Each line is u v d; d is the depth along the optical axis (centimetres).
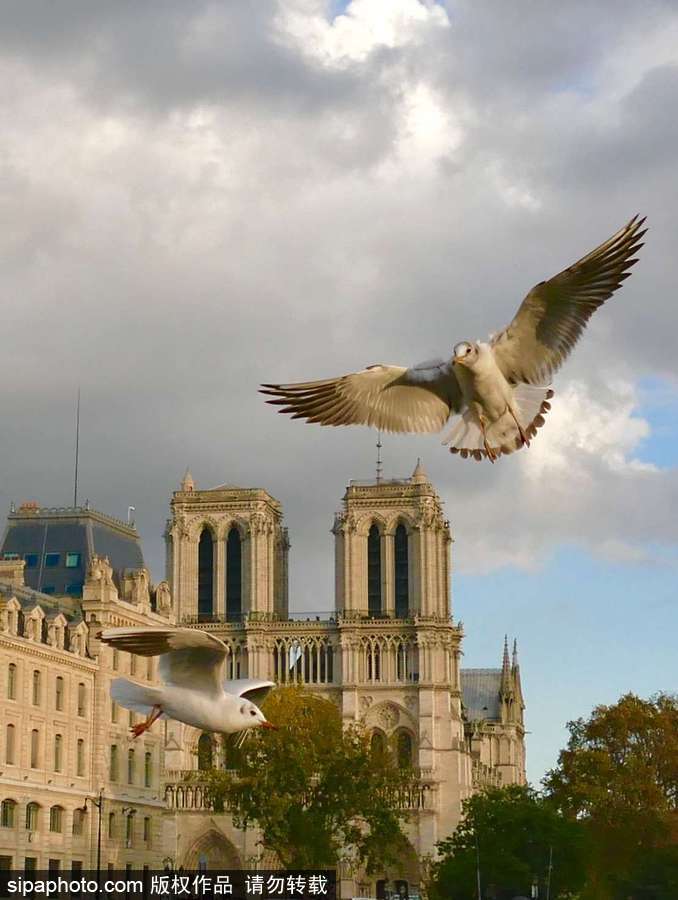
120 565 19388
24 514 19262
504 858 14262
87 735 17012
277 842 13988
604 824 15200
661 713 16438
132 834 17925
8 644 15075
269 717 14275
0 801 14762
